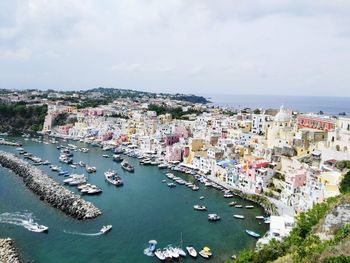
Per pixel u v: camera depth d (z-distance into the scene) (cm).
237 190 19112
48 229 13850
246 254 9206
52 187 18112
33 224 14188
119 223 14700
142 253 12206
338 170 16150
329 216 9156
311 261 6956
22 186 19212
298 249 7756
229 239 13350
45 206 16275
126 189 19638
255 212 16275
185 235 13675
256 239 13312
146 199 17938
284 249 8850
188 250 12238
